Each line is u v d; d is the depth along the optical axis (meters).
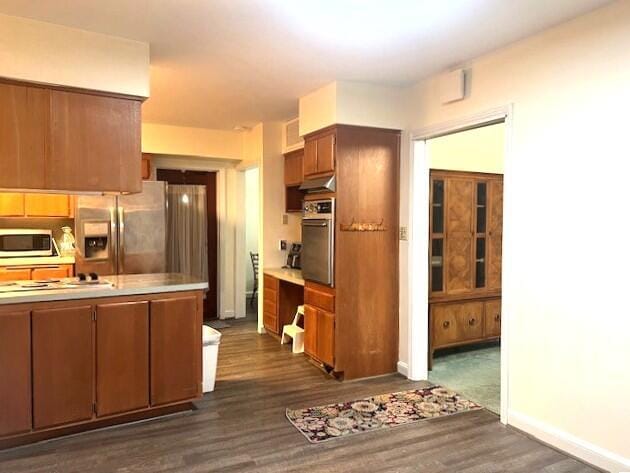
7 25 2.62
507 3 2.41
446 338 4.40
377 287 4.04
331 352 3.95
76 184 2.87
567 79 2.67
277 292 5.27
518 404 3.00
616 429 2.47
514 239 3.01
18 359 2.69
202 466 2.53
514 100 2.99
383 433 2.94
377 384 3.83
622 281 2.43
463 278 4.52
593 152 2.55
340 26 2.71
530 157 2.89
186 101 4.41
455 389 3.72
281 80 3.75
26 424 2.72
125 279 3.46
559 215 2.73
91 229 4.84
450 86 3.44
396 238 4.09
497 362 4.45
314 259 4.15
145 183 5.08
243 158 6.05
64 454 2.66
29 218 5.17
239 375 4.05
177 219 6.15
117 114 2.97
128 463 2.56
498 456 2.66
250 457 2.63
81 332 2.85
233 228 6.46
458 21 2.64
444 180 4.43
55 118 2.80
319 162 4.06
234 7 2.48
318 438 2.86
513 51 2.99
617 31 2.42
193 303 3.24
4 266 4.78
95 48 2.84
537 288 2.87
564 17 2.59
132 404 3.03
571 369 2.68
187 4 2.44
